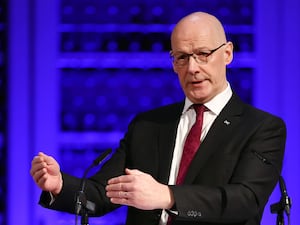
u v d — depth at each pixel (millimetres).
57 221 10922
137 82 11117
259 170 5957
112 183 5492
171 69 11078
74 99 11109
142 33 11062
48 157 6082
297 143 10695
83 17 10922
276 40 10680
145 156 6512
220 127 6281
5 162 11148
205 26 6230
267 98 10734
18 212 10891
